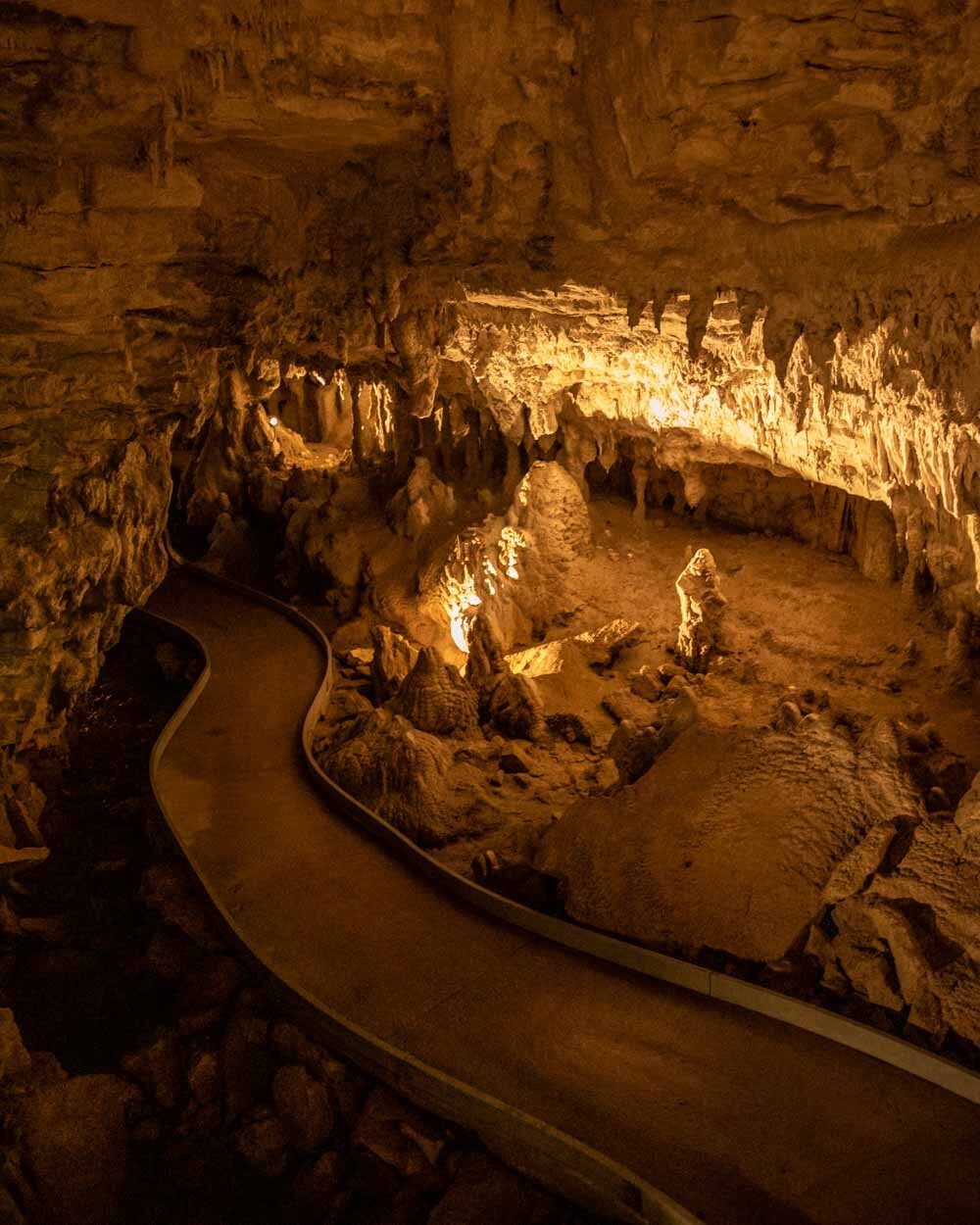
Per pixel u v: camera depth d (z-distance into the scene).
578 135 9.08
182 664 19.36
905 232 9.32
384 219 10.59
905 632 16.89
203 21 7.75
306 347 15.06
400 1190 9.20
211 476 24.89
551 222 9.99
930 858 10.00
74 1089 10.27
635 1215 8.12
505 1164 8.98
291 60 8.29
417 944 11.27
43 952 12.74
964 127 8.09
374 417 25.03
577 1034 9.87
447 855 13.32
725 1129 8.71
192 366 11.75
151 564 13.26
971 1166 8.22
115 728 17.70
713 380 15.47
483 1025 10.05
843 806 11.10
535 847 12.68
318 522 22.12
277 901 12.12
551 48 8.38
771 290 10.09
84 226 9.33
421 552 20.78
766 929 10.48
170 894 12.51
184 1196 10.08
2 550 11.02
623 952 10.70
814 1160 8.36
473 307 14.70
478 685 17.58
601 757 15.52
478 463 21.98
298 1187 9.63
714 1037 9.69
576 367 16.80
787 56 7.64
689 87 7.96
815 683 16.20
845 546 19.48
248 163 9.85
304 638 20.23
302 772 15.30
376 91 8.73
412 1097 9.52
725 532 20.86
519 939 11.27
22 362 10.20
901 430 13.69
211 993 11.24
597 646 18.23
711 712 15.73
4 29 7.45
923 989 9.34
